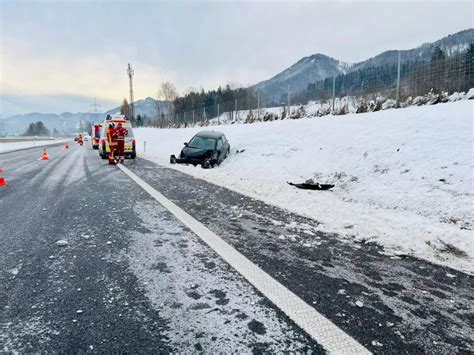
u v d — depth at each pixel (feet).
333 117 41.11
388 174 22.30
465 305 8.07
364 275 9.74
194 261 10.48
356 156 26.78
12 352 5.92
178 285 8.75
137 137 124.36
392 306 7.91
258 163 34.91
